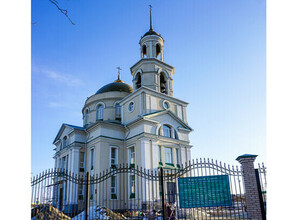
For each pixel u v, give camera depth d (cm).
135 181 2200
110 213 1347
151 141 2323
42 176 1180
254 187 1010
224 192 1038
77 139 2594
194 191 1059
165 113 2578
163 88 2873
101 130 2414
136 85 2833
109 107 3042
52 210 1284
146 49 2916
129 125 2495
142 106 2492
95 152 2402
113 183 2302
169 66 2919
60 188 2522
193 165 1115
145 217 1449
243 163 1062
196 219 1417
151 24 3048
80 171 2502
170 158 2464
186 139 2680
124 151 2484
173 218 1381
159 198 2062
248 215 1020
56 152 2989
